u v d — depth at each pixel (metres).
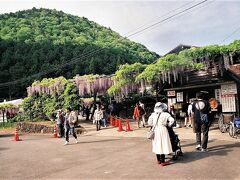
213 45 16.61
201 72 18.50
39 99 30.91
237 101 16.50
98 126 21.19
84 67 56.19
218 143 11.58
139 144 13.04
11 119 37.28
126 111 30.62
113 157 10.38
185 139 13.30
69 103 27.25
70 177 8.01
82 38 65.19
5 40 69.88
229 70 16.77
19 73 61.50
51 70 51.84
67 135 15.28
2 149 15.35
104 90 27.17
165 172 7.70
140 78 19.80
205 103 10.18
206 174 7.24
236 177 6.86
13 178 8.46
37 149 14.22
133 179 7.27
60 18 82.81
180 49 22.98
